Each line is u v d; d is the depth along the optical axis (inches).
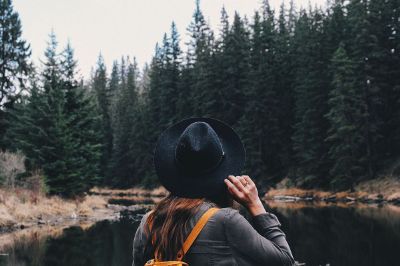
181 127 83.0
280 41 2320.4
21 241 633.6
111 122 3206.2
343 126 1593.3
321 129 1818.4
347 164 1598.2
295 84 2106.3
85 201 1219.2
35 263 469.1
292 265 73.4
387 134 1674.5
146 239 76.9
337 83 1644.9
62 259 492.1
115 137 2896.2
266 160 2027.6
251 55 2228.1
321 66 1902.1
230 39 2282.2
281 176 1990.7
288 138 2071.9
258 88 2020.2
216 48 2352.4
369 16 1675.7
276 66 2201.0
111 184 2815.0
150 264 72.3
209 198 77.5
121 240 642.8
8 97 1672.0
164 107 2556.6
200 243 71.3
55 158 1198.3
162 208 77.0
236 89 2192.4
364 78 1644.9
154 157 80.7
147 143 2549.2
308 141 1812.3
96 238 665.6
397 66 1696.6
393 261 469.1
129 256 511.5
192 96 2363.4
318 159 1788.9
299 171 1873.8
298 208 1177.4
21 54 1722.4
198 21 2652.6
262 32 2287.2
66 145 1186.0
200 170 76.6
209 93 2208.4
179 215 73.4
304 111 1898.4
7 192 960.3
